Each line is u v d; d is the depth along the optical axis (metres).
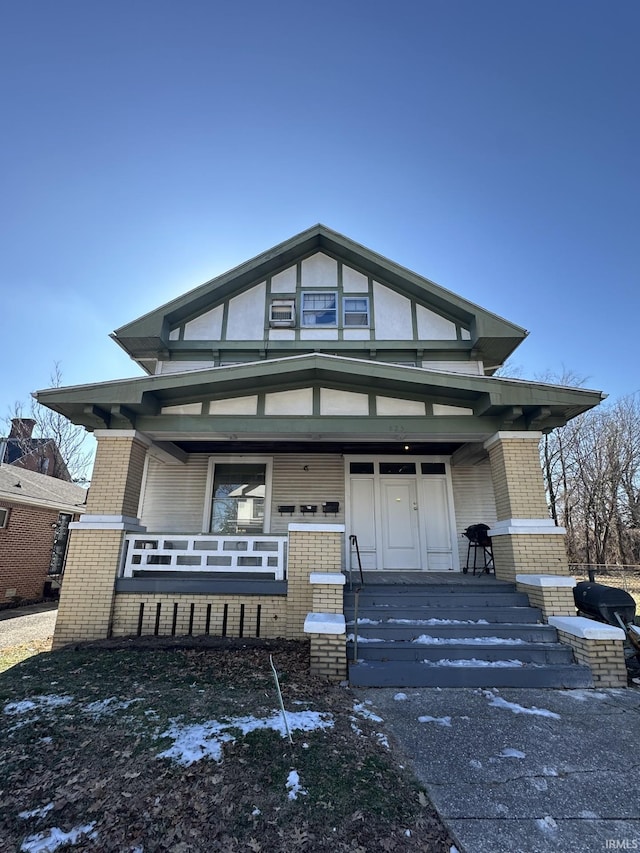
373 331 9.91
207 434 7.59
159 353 9.77
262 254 10.01
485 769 3.16
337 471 9.66
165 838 2.34
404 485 9.57
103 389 7.01
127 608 6.76
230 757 3.21
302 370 7.27
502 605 6.42
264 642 6.33
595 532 25.55
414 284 9.90
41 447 24.66
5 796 2.71
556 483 27.02
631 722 4.02
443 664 5.17
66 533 16.38
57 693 4.49
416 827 2.49
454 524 9.30
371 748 3.45
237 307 10.09
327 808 2.63
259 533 9.38
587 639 5.19
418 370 7.14
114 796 2.71
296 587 6.65
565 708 4.36
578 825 2.54
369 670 5.01
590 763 3.26
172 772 2.99
